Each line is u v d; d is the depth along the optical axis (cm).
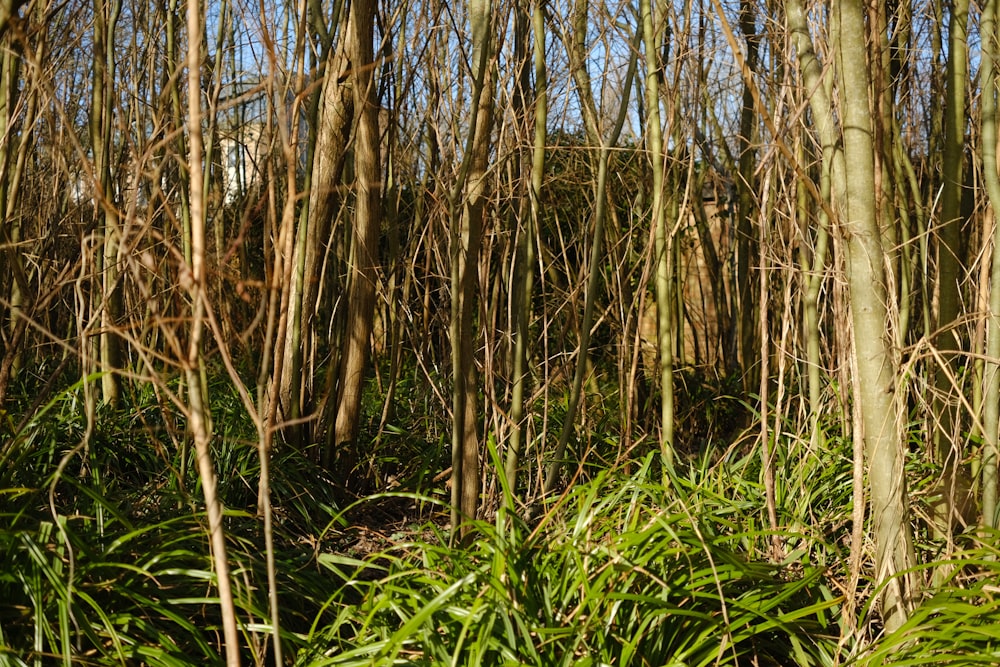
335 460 416
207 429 185
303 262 392
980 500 272
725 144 585
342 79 375
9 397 425
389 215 452
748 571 240
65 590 204
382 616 236
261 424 182
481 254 360
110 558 239
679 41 335
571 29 388
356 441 418
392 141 434
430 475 413
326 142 388
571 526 271
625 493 316
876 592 221
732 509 304
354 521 389
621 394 373
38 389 472
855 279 219
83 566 222
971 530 245
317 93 379
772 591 245
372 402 525
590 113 344
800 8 232
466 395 309
